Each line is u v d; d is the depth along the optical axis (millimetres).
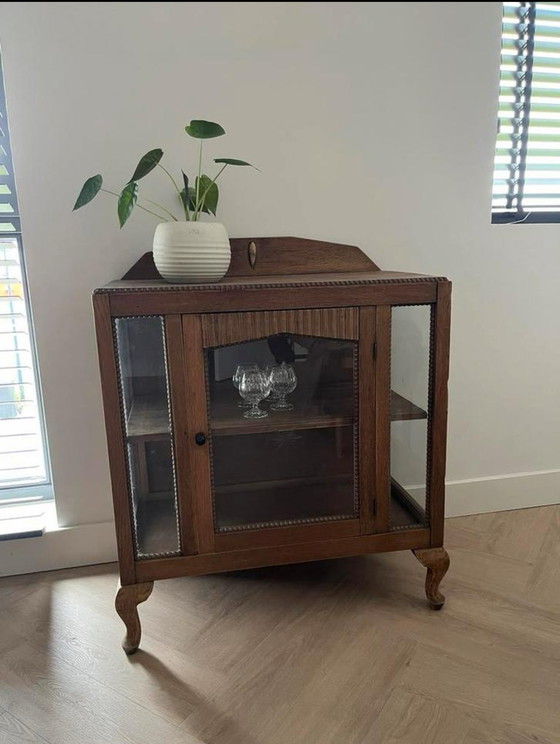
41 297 1441
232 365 1180
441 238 1630
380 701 1073
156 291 1092
